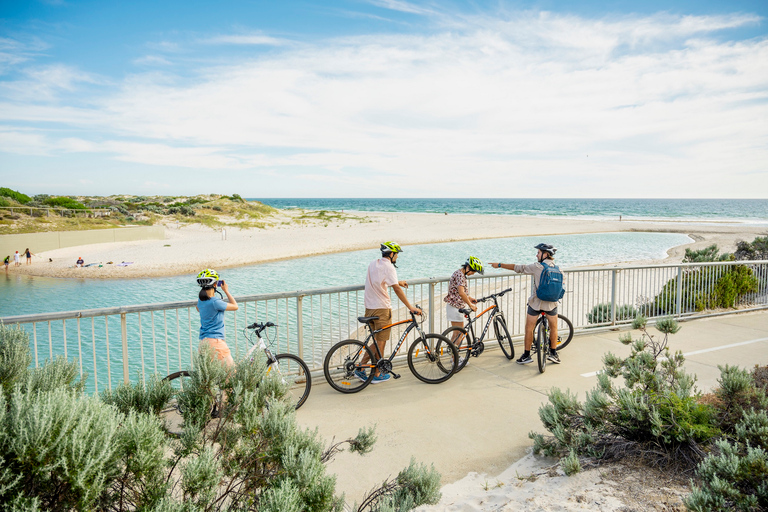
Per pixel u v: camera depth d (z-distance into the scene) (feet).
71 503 5.96
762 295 36.09
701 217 311.06
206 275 15.34
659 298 31.32
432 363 19.93
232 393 9.14
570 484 11.00
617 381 19.44
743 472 8.83
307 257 109.29
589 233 172.55
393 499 9.11
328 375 18.34
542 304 21.36
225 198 345.51
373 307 19.11
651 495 10.10
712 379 19.45
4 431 5.69
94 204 262.88
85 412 6.11
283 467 7.88
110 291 72.33
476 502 10.73
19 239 112.47
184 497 6.98
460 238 147.43
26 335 11.03
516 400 17.67
